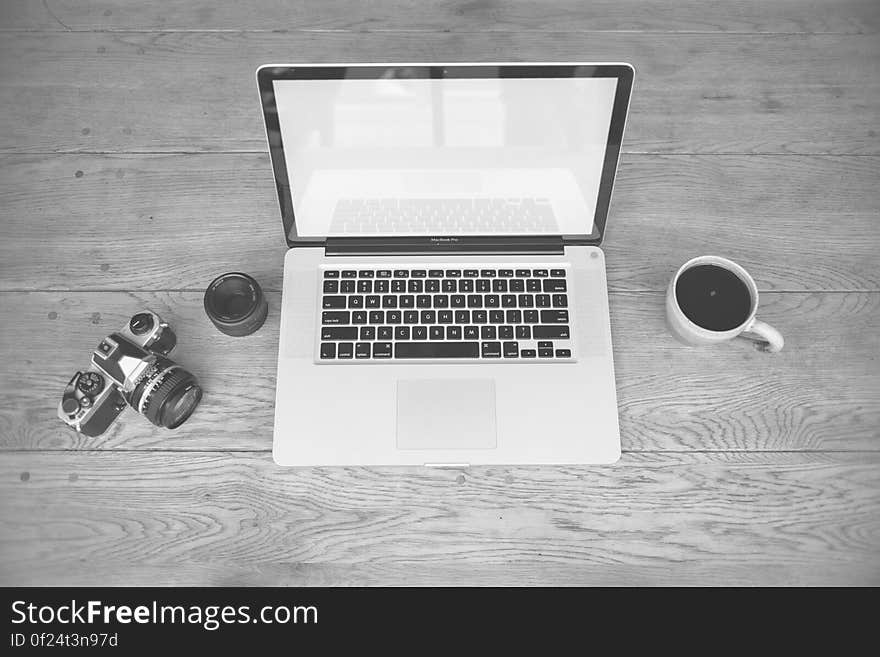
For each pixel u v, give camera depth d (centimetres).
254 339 93
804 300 95
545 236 93
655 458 88
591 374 88
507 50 106
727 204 99
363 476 88
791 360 92
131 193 100
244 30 107
